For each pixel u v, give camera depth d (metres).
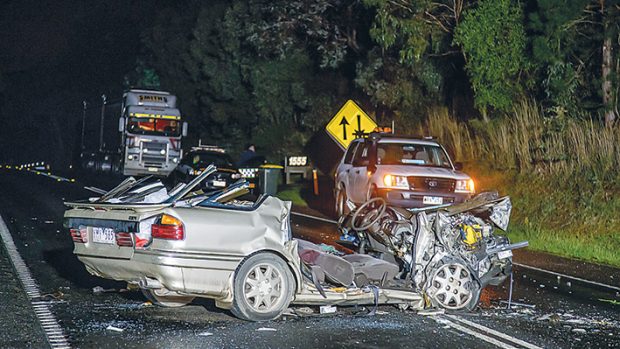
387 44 39.19
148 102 55.09
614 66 35.31
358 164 30.64
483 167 37.84
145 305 15.16
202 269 13.32
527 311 15.88
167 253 13.15
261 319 13.78
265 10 53.78
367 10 48.16
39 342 12.21
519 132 37.00
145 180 14.93
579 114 36.12
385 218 16.05
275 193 44.66
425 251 15.45
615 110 35.16
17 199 40.38
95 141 66.50
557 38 34.47
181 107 74.00
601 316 15.70
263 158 55.22
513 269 22.17
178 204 13.52
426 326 13.99
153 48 75.12
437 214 15.45
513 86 37.28
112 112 59.91
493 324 14.38
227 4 66.38
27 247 23.11
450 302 15.54
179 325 13.52
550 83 35.16
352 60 52.88
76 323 13.52
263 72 57.47
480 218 16.06
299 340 12.66
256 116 63.03
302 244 15.32
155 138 54.62
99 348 11.95
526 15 36.12
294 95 56.00
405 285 15.41
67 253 22.14
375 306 14.73
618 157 33.12
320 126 55.19
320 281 14.48
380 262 15.31
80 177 65.12
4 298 15.55
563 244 27.98
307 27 50.53
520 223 32.84
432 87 42.31
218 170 44.56
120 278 13.85
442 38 39.81
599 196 31.77
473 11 36.56
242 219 13.66
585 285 19.97
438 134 41.59
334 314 14.79
